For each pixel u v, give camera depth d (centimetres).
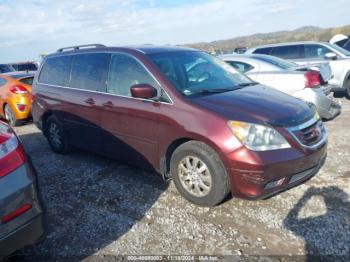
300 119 346
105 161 515
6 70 2003
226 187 339
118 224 338
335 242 291
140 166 419
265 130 321
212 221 334
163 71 395
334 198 363
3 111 865
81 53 500
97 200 391
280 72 642
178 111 359
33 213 243
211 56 489
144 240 310
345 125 639
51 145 569
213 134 330
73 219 352
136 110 395
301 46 977
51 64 560
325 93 626
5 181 229
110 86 441
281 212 342
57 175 472
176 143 373
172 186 415
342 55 921
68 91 503
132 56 423
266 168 312
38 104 566
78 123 491
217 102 357
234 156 320
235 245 295
